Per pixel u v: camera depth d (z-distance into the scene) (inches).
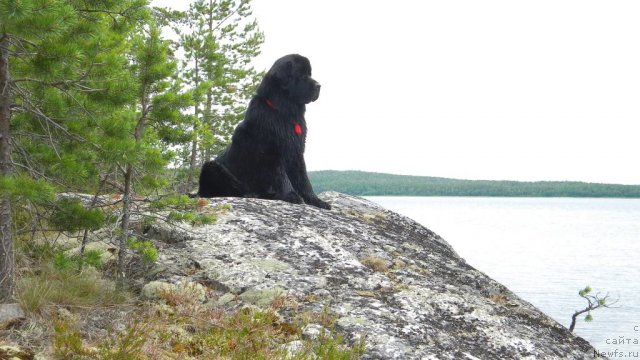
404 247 231.6
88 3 185.8
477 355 185.6
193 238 214.2
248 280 200.5
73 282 192.2
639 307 1830.7
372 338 184.1
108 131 189.2
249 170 261.6
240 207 230.2
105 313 187.6
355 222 241.1
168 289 195.9
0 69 180.2
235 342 179.0
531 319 205.8
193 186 500.1
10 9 153.9
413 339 185.6
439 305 198.2
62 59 181.0
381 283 203.5
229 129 632.4
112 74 190.7
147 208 205.5
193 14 642.2
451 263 231.0
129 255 209.2
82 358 157.6
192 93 202.8
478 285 221.1
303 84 256.4
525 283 2645.2
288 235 218.1
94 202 200.2
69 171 186.7
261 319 182.4
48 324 177.6
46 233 213.9
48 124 187.9
